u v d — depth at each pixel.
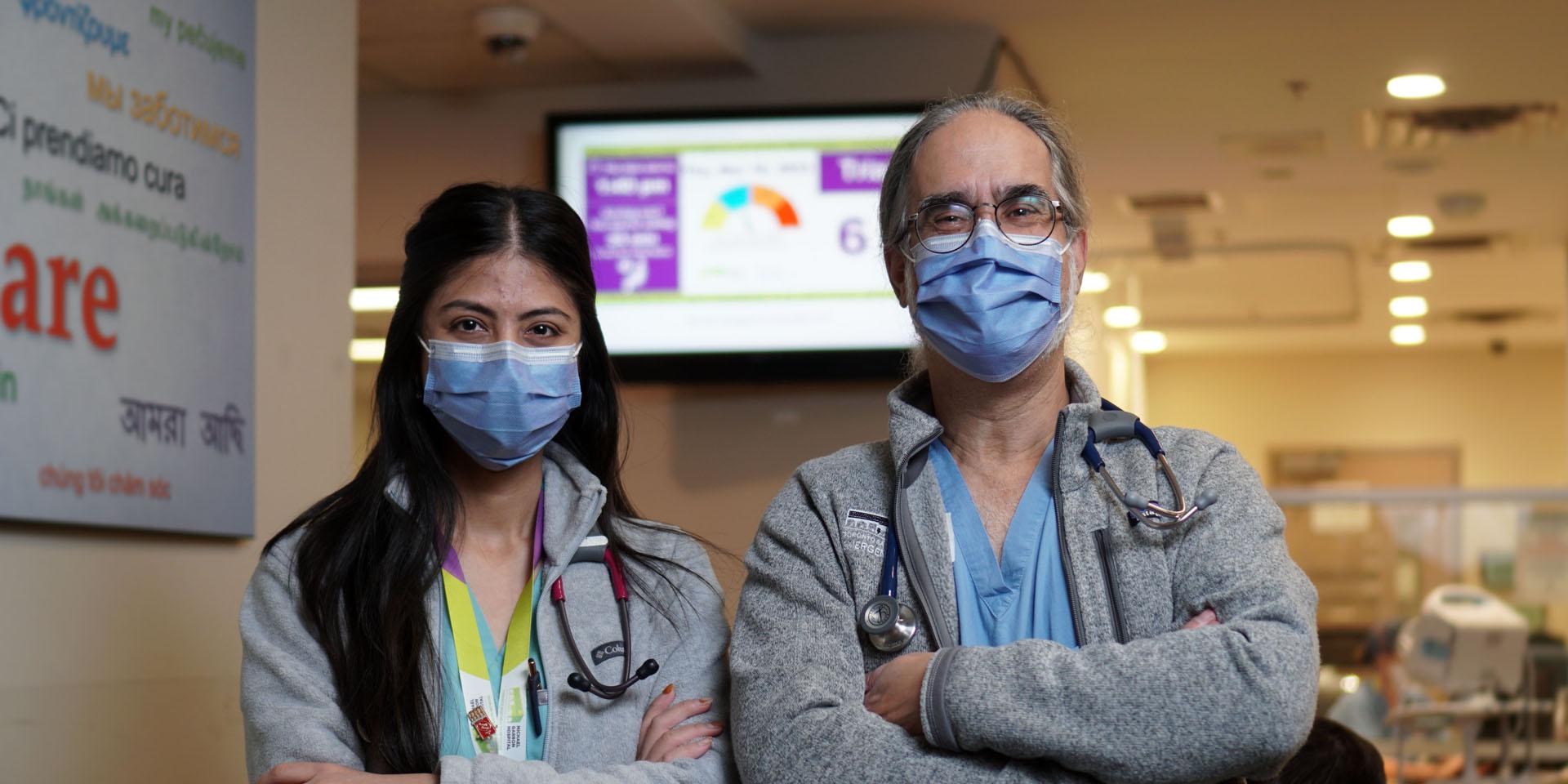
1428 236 7.57
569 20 4.28
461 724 1.78
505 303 1.79
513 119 4.88
